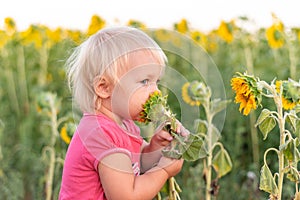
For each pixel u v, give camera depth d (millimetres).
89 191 2963
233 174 5820
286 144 2996
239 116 6316
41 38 8648
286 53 7160
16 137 7762
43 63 8531
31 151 6984
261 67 7145
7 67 8477
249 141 6285
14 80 8711
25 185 6555
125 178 2863
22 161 6766
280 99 2998
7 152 6750
